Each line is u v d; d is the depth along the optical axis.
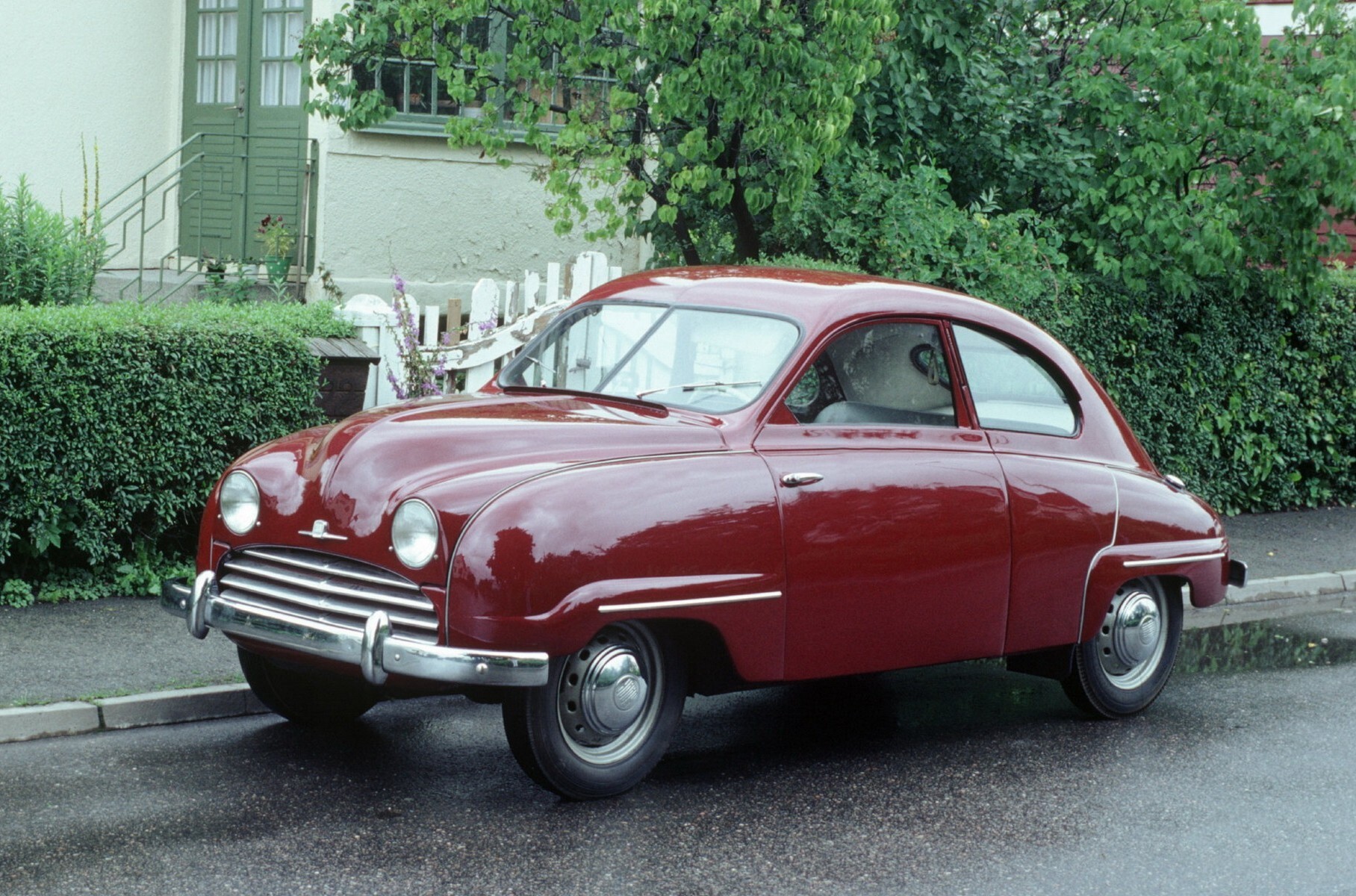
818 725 6.68
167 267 14.05
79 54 13.31
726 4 9.74
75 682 6.30
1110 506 6.63
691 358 5.98
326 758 5.81
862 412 5.98
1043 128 12.59
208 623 5.43
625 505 5.18
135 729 6.09
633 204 13.06
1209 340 12.43
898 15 10.84
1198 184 12.99
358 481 5.20
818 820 5.36
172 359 7.94
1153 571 6.79
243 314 8.73
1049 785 5.88
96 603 7.72
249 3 13.47
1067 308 11.40
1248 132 11.88
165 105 14.04
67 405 7.62
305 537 5.23
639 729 5.47
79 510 7.86
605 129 10.80
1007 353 6.56
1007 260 11.05
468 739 6.15
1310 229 12.21
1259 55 11.88
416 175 13.33
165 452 7.99
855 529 5.73
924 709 7.03
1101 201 11.99
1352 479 14.02
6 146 12.90
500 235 13.89
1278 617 9.73
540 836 5.04
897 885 4.76
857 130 11.90
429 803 5.34
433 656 4.88
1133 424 12.10
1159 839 5.30
